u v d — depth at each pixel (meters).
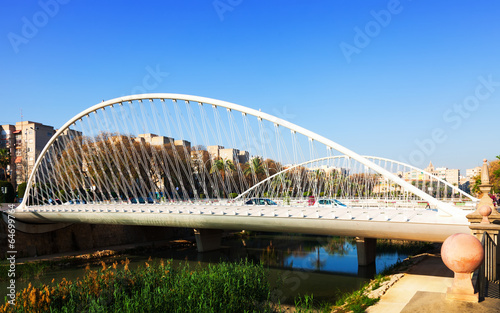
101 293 14.51
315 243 47.38
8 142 84.31
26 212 36.62
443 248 6.96
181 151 71.75
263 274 19.11
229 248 44.00
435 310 6.26
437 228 19.72
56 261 34.19
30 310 12.93
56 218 36.19
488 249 9.80
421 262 25.69
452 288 6.91
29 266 31.47
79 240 41.38
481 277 8.20
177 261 35.94
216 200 45.38
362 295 17.11
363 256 30.86
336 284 25.02
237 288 15.80
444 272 21.75
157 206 34.16
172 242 46.75
